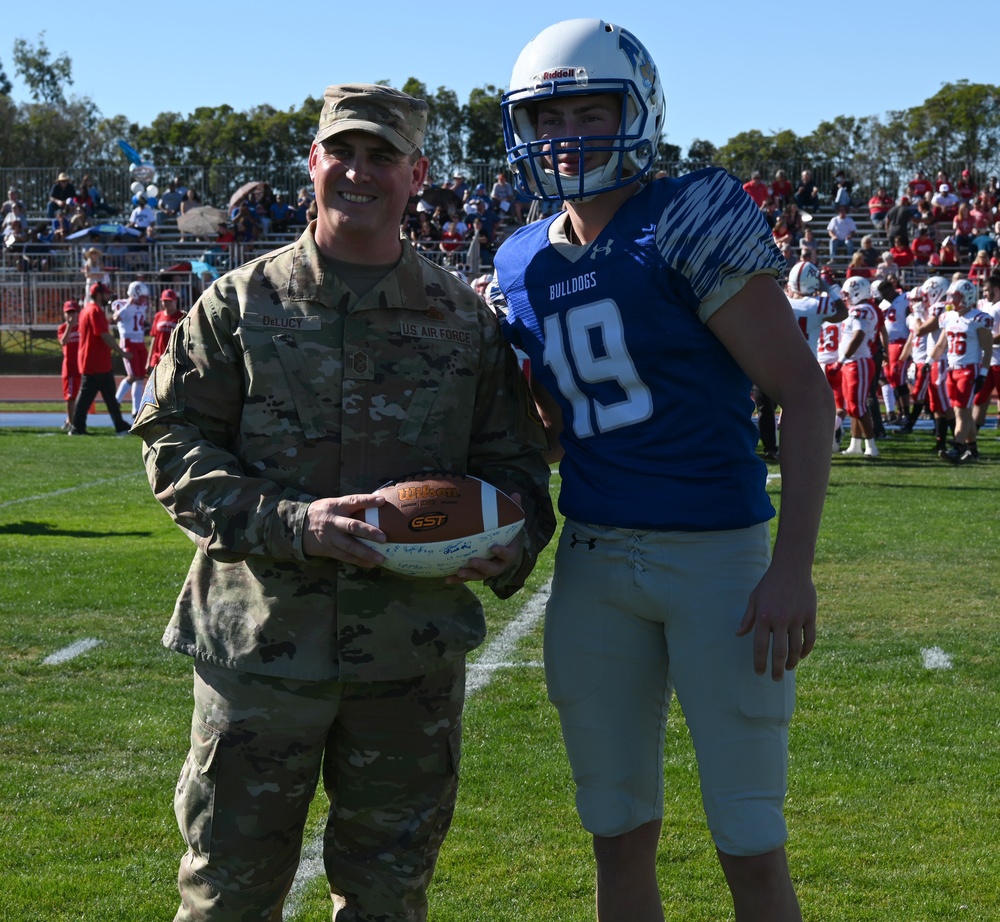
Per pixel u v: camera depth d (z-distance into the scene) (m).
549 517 2.61
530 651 5.31
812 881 3.21
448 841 3.44
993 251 25.55
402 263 2.48
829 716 4.50
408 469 2.44
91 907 3.05
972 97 51.28
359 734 2.43
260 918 2.43
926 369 15.31
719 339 2.33
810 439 2.24
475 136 50.50
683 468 2.35
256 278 2.43
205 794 2.38
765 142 52.19
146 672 4.96
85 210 29.94
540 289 2.49
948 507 9.34
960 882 3.20
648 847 2.54
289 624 2.36
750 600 2.27
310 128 52.62
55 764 3.97
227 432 2.48
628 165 2.41
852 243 27.75
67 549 7.50
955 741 4.24
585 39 2.35
